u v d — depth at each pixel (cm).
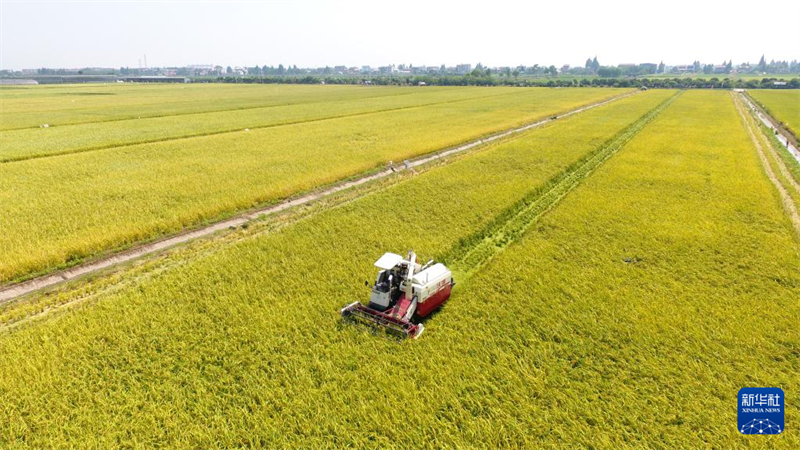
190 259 1683
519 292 1385
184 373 1017
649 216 2105
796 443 834
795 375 1026
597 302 1333
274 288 1392
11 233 1770
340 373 1024
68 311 1302
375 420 884
